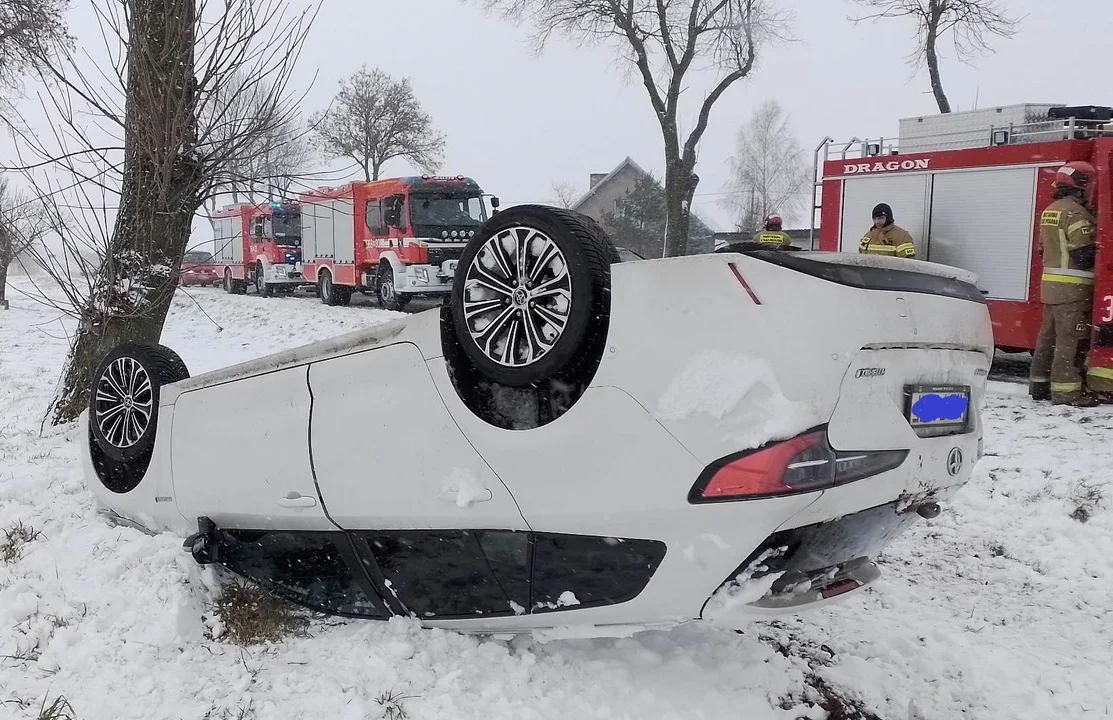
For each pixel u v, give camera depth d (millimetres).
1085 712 3455
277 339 15695
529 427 3119
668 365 2820
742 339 2729
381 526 3584
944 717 3467
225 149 7324
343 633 3795
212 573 4137
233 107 7328
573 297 2969
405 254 19203
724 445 2707
